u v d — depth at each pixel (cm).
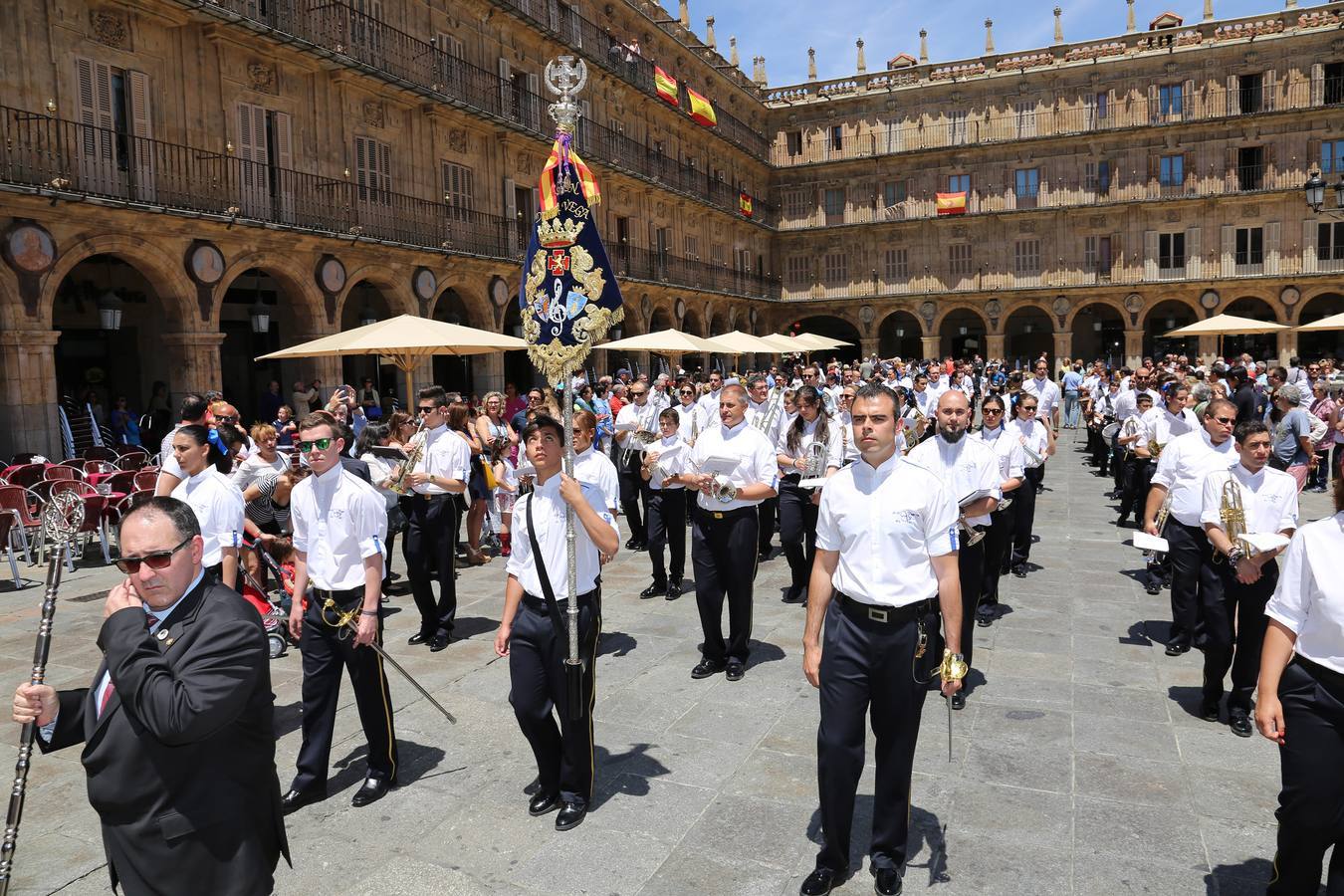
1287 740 327
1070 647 716
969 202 4409
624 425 1152
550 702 454
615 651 725
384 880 402
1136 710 586
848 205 4656
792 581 902
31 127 1452
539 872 406
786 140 4775
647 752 533
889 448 381
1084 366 4553
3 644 762
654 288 3516
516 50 2722
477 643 754
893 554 374
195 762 264
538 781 495
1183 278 4088
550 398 1202
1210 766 502
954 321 4816
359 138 2120
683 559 898
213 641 262
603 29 3192
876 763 385
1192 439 680
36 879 409
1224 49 3922
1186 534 677
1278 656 330
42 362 1455
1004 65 4322
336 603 472
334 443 477
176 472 597
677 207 3809
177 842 263
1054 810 453
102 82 1559
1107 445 1781
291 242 1883
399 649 738
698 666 669
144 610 269
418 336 1135
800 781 493
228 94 1786
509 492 1011
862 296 4638
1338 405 1523
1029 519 948
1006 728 558
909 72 4503
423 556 739
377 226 2150
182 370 1691
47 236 1438
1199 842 421
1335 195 3812
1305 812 321
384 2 2197
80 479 1220
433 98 2228
